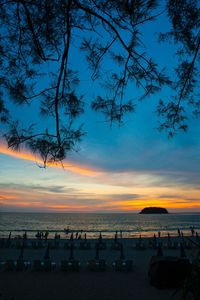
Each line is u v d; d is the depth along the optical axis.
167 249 23.67
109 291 11.36
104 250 23.25
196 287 3.35
